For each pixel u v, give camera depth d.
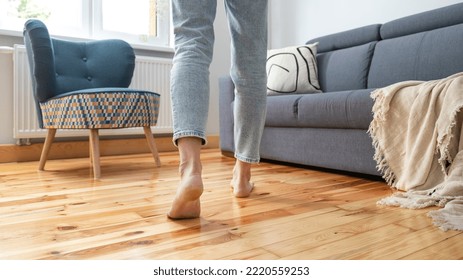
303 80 2.30
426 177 1.20
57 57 2.03
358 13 2.60
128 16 2.85
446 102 1.17
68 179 1.53
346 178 1.55
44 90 1.70
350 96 1.51
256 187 1.34
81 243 0.74
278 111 1.89
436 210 0.98
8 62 2.14
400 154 1.33
